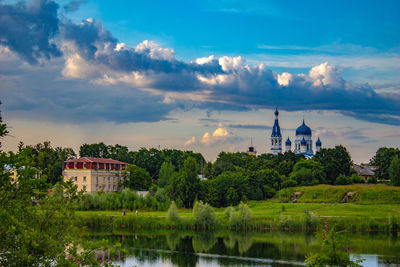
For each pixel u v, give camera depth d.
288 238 114.19
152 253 96.88
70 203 39.06
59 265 34.25
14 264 32.94
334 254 41.16
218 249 101.75
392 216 128.50
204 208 129.25
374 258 91.19
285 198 182.00
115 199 154.88
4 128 32.44
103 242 37.59
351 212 145.50
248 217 128.75
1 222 31.92
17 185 34.00
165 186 180.38
